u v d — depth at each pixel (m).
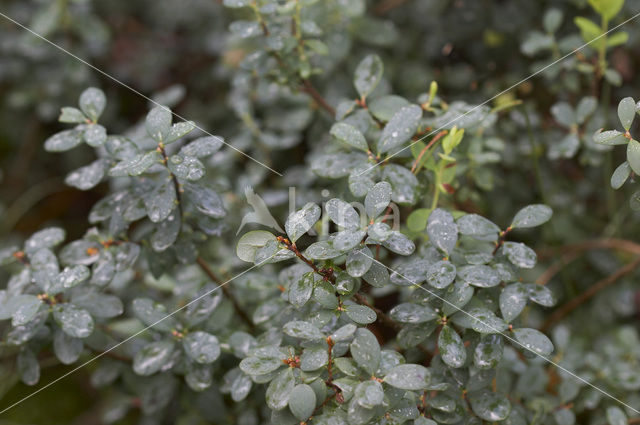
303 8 0.70
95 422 0.82
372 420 0.54
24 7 0.96
